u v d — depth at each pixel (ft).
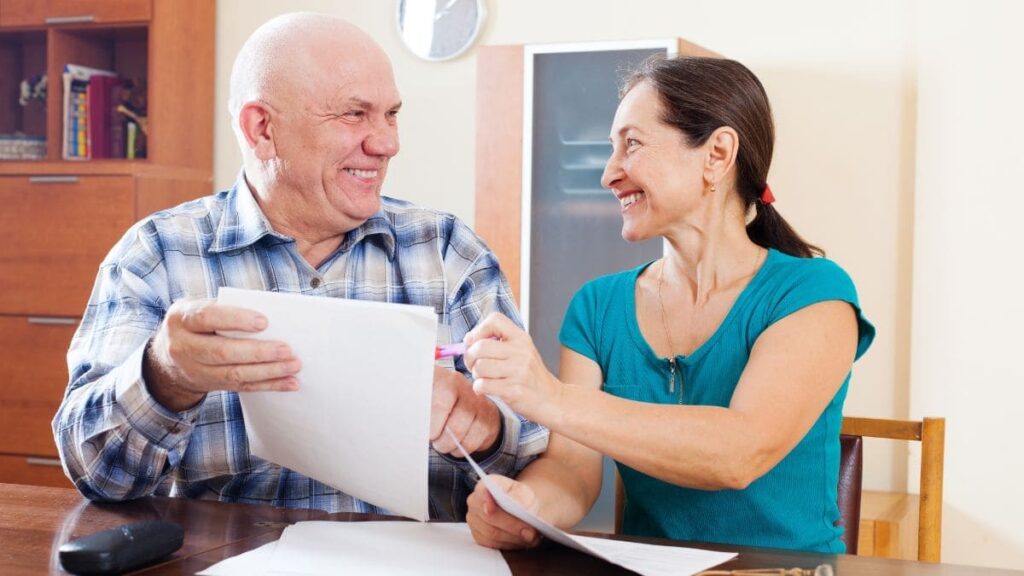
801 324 4.99
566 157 11.19
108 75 12.42
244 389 4.29
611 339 5.63
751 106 5.26
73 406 5.02
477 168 11.40
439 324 6.10
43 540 4.34
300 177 5.65
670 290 5.54
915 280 10.78
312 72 5.54
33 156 12.54
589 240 11.12
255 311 4.19
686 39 11.83
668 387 5.40
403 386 4.09
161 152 12.16
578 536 4.58
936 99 10.56
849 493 5.65
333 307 4.09
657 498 5.31
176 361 4.29
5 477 12.09
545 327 11.28
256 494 5.64
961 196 10.32
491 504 4.20
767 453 4.65
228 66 13.16
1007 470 10.12
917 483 10.93
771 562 4.12
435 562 4.04
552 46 11.16
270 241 5.84
